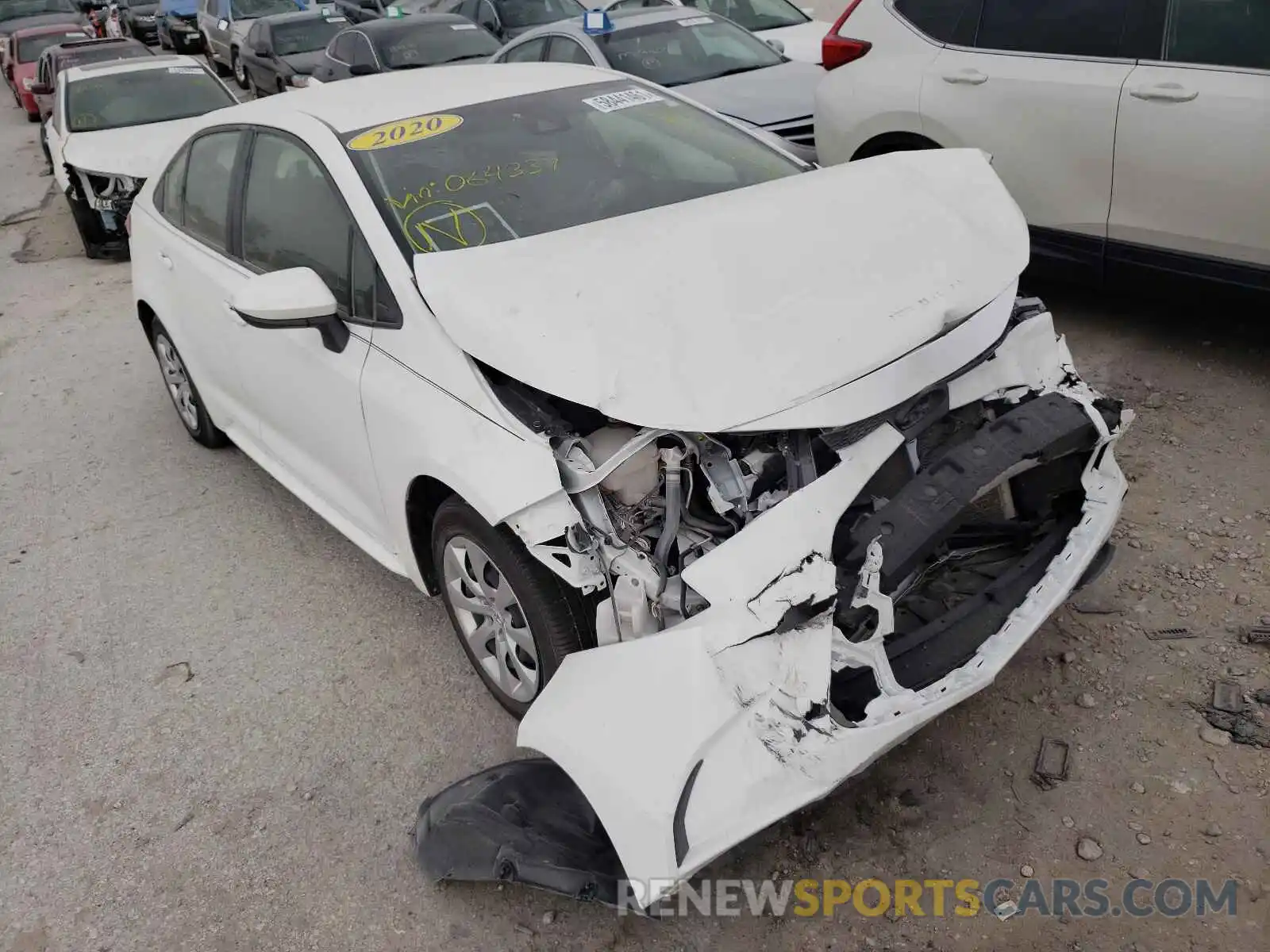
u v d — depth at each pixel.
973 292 2.80
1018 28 4.75
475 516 2.80
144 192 4.95
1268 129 3.96
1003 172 4.88
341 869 2.75
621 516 2.54
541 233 3.19
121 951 2.59
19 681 3.67
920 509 2.43
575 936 2.48
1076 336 5.03
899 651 2.49
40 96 11.84
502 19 12.47
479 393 2.70
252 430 4.28
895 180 3.26
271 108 3.96
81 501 4.90
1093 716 2.88
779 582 2.23
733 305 2.62
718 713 2.12
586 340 2.54
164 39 21.31
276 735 3.25
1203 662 3.01
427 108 3.68
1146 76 4.29
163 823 2.97
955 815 2.65
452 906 2.60
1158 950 2.28
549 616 2.71
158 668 3.64
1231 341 4.79
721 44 8.22
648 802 2.09
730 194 3.26
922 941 2.36
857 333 2.58
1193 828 2.54
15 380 6.55
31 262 9.43
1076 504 2.89
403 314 2.98
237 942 2.58
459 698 3.30
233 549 4.33
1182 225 4.33
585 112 3.82
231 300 3.84
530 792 2.58
